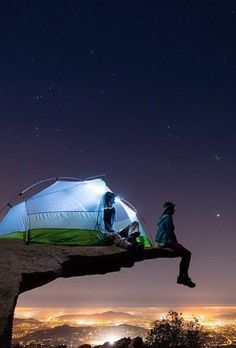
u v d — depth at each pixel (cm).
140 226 1299
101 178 1298
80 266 984
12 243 993
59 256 933
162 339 1127
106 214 1130
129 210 1338
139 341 1120
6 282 685
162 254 1098
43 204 1135
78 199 1157
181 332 1150
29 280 786
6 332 586
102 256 992
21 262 818
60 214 1117
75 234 1109
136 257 1055
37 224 1096
